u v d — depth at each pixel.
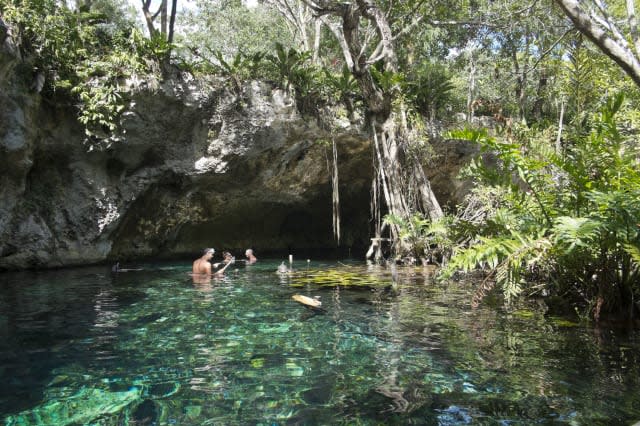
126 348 4.01
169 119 11.31
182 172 12.02
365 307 5.86
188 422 2.59
